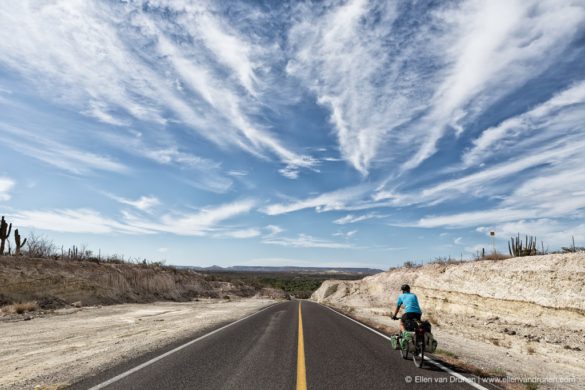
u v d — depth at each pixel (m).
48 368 7.64
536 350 11.05
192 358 8.57
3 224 29.25
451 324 18.16
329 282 55.91
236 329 14.45
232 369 7.53
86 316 19.56
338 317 20.88
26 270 25.91
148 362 8.09
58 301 24.06
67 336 12.37
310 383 6.58
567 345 11.54
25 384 6.43
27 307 20.03
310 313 23.42
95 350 9.70
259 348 10.11
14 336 12.30
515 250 22.48
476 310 19.44
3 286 22.44
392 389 6.34
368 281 48.16
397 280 40.53
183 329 14.39
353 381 6.79
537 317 15.15
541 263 16.30
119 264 40.12
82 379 6.68
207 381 6.59
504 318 17.03
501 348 11.70
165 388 6.13
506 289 17.62
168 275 46.38
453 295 22.25
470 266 21.91
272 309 27.14
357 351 9.90
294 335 12.88
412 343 8.70
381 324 17.45
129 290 33.66
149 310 24.58
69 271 29.64
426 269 28.73
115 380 6.59
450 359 9.13
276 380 6.75
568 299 14.08
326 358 8.85
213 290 54.94
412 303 9.30
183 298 40.97
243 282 73.19
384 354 9.57
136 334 12.89
